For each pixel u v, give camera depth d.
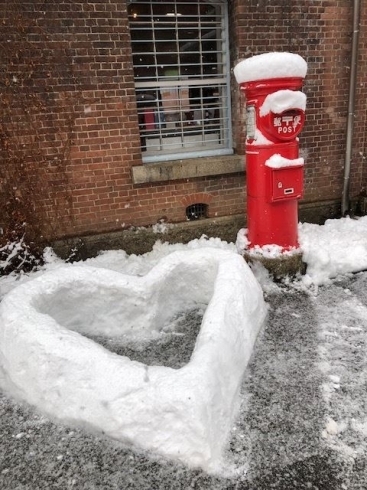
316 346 3.24
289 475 2.17
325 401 2.66
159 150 5.38
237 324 3.00
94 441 2.43
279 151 3.86
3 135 4.47
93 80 4.58
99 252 5.11
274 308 3.84
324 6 5.02
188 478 2.18
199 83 5.25
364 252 4.58
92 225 5.05
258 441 2.38
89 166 4.84
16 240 4.80
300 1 4.91
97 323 3.62
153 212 5.22
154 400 2.28
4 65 4.29
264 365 3.04
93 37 4.46
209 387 2.33
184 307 3.96
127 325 3.59
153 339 3.50
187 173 5.12
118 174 4.97
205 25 5.17
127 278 3.57
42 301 3.28
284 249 4.21
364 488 2.09
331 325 3.53
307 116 5.43
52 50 4.38
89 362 2.54
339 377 2.88
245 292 3.30
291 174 3.91
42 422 2.59
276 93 3.59
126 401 2.34
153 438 2.29
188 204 5.33
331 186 5.86
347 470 2.18
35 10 4.23
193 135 5.55
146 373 2.43
